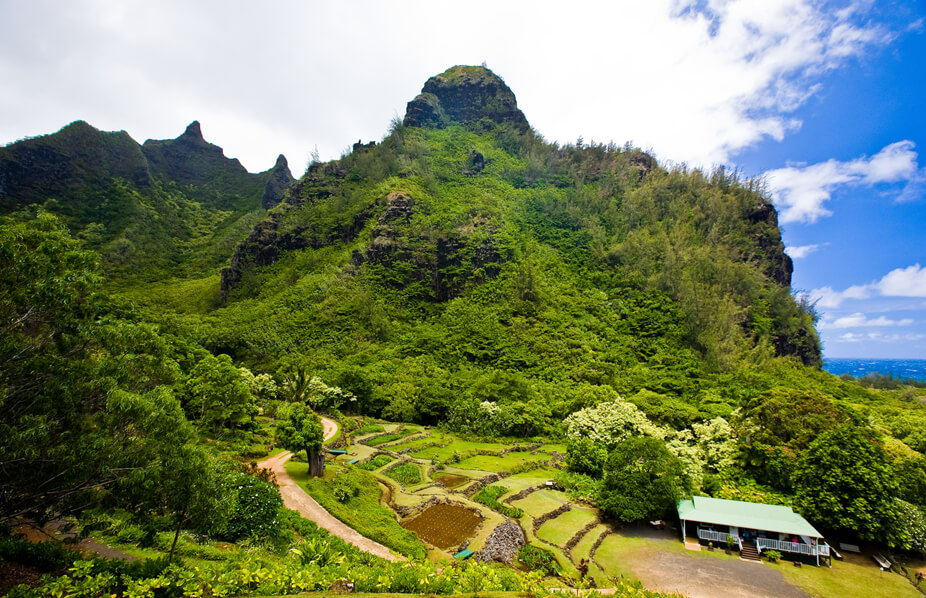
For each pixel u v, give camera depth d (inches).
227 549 770.2
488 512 1200.8
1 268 510.9
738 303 4379.9
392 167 5940.0
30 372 529.7
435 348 3336.6
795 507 1254.3
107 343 582.6
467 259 4293.8
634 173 6092.5
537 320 3663.9
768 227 5383.9
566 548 1102.4
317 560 680.4
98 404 563.2
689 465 1541.6
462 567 817.5
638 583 700.0
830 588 991.0
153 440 551.5
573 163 6569.9
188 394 1625.2
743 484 1453.0
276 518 879.7
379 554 896.9
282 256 4980.3
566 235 5034.5
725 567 1064.8
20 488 504.1
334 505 1108.5
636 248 4685.0
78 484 517.0
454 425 2304.4
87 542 697.0
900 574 1067.3
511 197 5546.3
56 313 537.0
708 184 5826.8
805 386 3038.9
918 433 1979.6
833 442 1253.1
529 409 2306.8
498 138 6924.2
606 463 1393.9
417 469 1550.2
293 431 1318.9
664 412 2204.7
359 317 3698.3
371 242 4507.9
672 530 1278.3
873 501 1151.6
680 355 3412.9
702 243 5012.3
